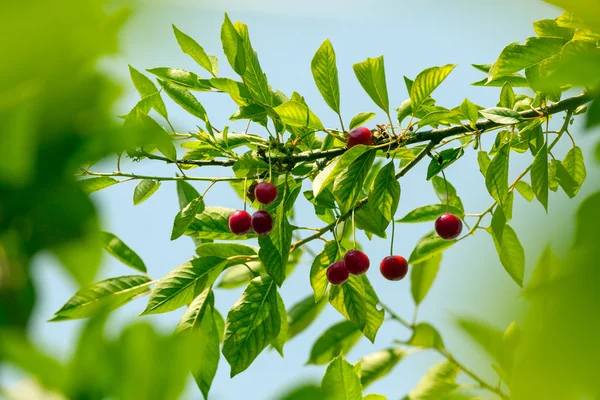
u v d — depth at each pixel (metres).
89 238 1.00
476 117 1.96
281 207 1.95
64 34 0.76
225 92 1.97
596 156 1.25
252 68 1.97
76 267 1.00
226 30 1.95
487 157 1.96
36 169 0.93
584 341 0.66
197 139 1.97
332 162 1.92
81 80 0.86
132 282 1.96
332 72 1.96
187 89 1.97
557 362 0.66
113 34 0.74
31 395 0.91
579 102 1.95
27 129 0.86
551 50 1.92
